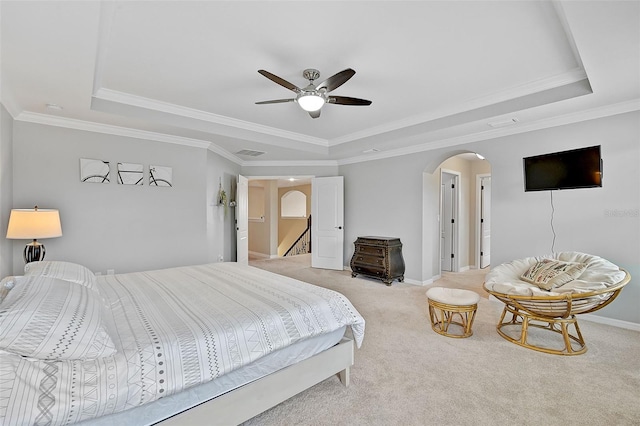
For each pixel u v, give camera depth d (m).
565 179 3.32
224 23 2.05
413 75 2.85
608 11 1.70
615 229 3.16
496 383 2.09
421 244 4.96
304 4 1.87
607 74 2.45
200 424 1.43
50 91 2.77
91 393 1.15
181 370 1.35
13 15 1.68
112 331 1.48
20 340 1.16
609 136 3.18
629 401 1.88
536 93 3.10
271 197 8.30
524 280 3.04
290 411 1.80
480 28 2.12
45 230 2.90
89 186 3.73
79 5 1.61
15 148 3.30
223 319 1.64
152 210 4.20
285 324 1.73
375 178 5.61
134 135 4.00
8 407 1.00
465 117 3.64
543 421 1.71
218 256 5.29
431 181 5.12
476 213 6.39
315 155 5.62
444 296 2.93
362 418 1.74
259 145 4.77
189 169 4.51
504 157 3.93
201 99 3.45
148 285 2.35
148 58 2.51
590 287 2.41
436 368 2.29
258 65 2.64
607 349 2.58
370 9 1.92
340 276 5.54
